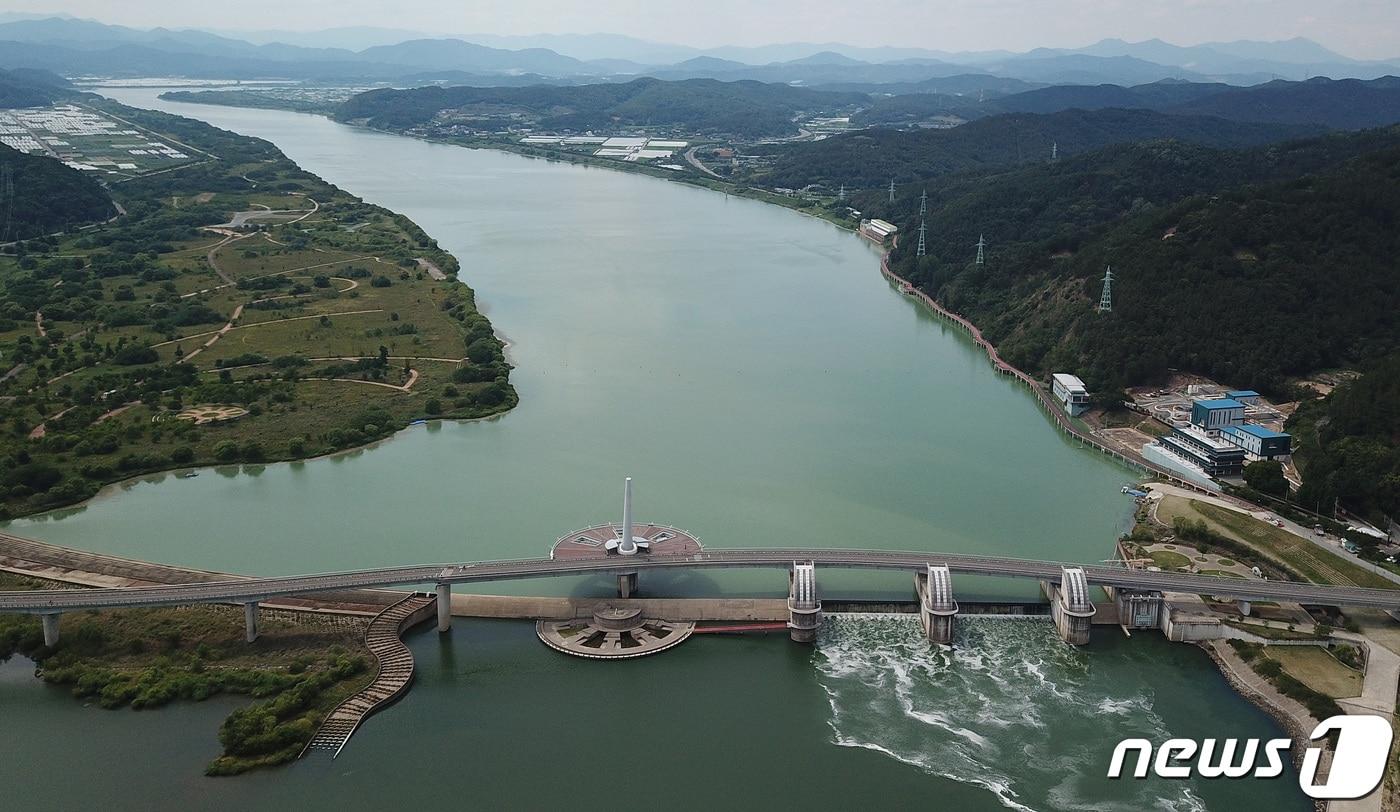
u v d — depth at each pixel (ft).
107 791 510.58
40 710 570.87
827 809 514.27
